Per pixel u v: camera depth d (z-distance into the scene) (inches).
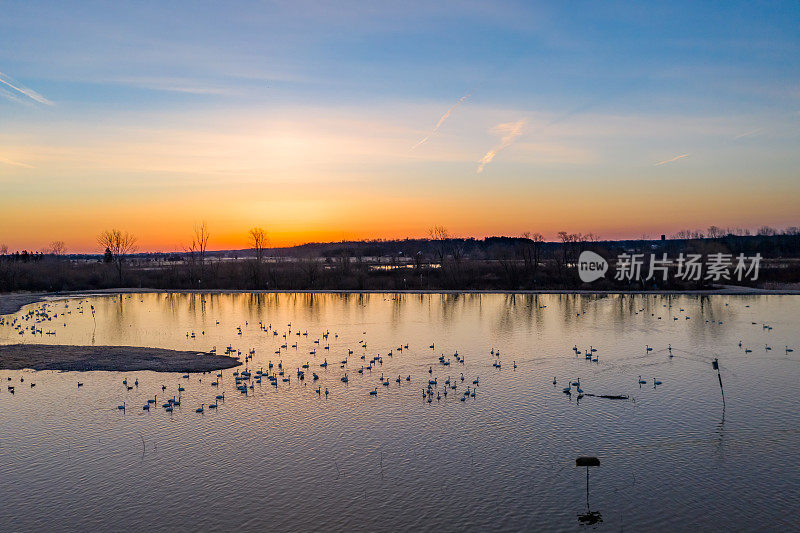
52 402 1962.4
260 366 2485.2
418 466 1485.0
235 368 2445.9
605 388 2124.8
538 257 7377.0
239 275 6909.5
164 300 5482.3
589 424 1758.1
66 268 7170.3
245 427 1744.6
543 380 2241.6
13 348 2837.1
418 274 6747.1
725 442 1611.7
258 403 1962.4
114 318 4170.8
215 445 1615.4
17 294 5920.3
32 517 1246.9
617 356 2674.7
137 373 2347.4
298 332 3351.4
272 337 3262.8
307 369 2431.1
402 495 1337.4
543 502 1304.1
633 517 1237.1
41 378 2263.8
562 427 1737.2
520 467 1475.1
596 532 1181.7
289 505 1296.8
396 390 2112.5
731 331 3346.5
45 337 3280.0
